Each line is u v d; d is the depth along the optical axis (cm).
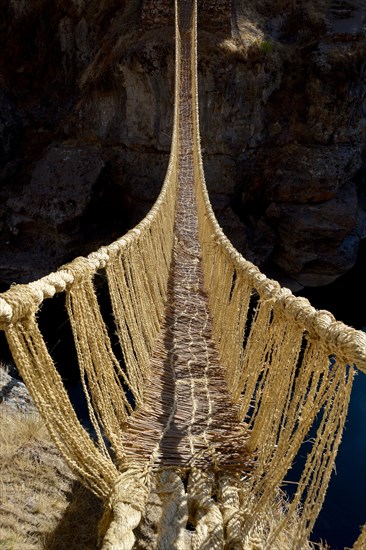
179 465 270
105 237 2050
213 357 435
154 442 289
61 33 2170
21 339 193
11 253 1983
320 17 2034
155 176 2052
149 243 512
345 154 1981
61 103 2195
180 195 1085
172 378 387
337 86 1944
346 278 2127
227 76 1955
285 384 241
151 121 2023
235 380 356
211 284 574
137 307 407
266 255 2008
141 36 2016
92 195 1988
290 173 1970
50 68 2191
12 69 2175
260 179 2030
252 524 218
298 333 232
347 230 1941
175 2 1833
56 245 1994
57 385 215
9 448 378
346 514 768
